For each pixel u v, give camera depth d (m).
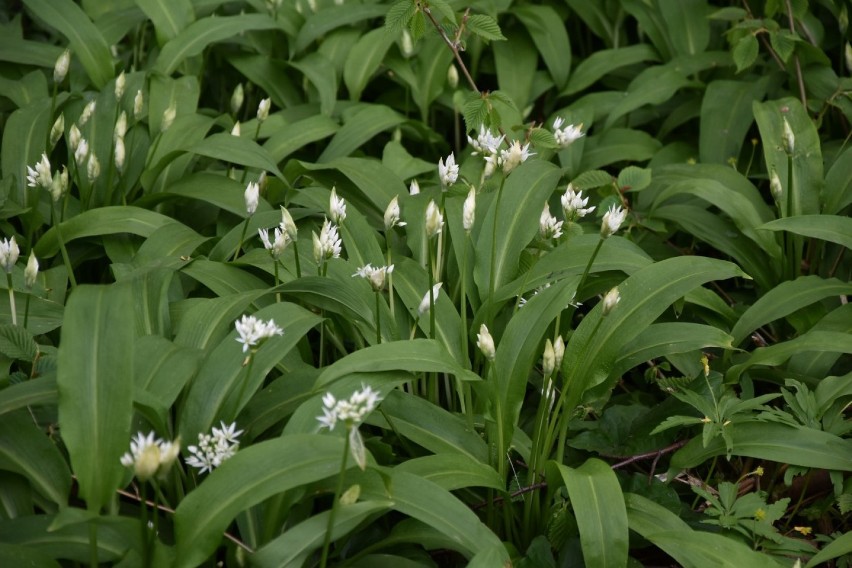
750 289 2.30
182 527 1.73
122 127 2.16
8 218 2.24
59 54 2.44
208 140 2.23
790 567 1.87
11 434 1.82
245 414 1.91
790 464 1.97
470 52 2.60
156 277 2.02
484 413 1.91
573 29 2.96
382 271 1.88
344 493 1.74
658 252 2.29
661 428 1.95
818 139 2.27
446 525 1.77
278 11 2.58
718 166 2.32
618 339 1.95
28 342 1.93
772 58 2.57
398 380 1.87
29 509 1.82
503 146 2.36
